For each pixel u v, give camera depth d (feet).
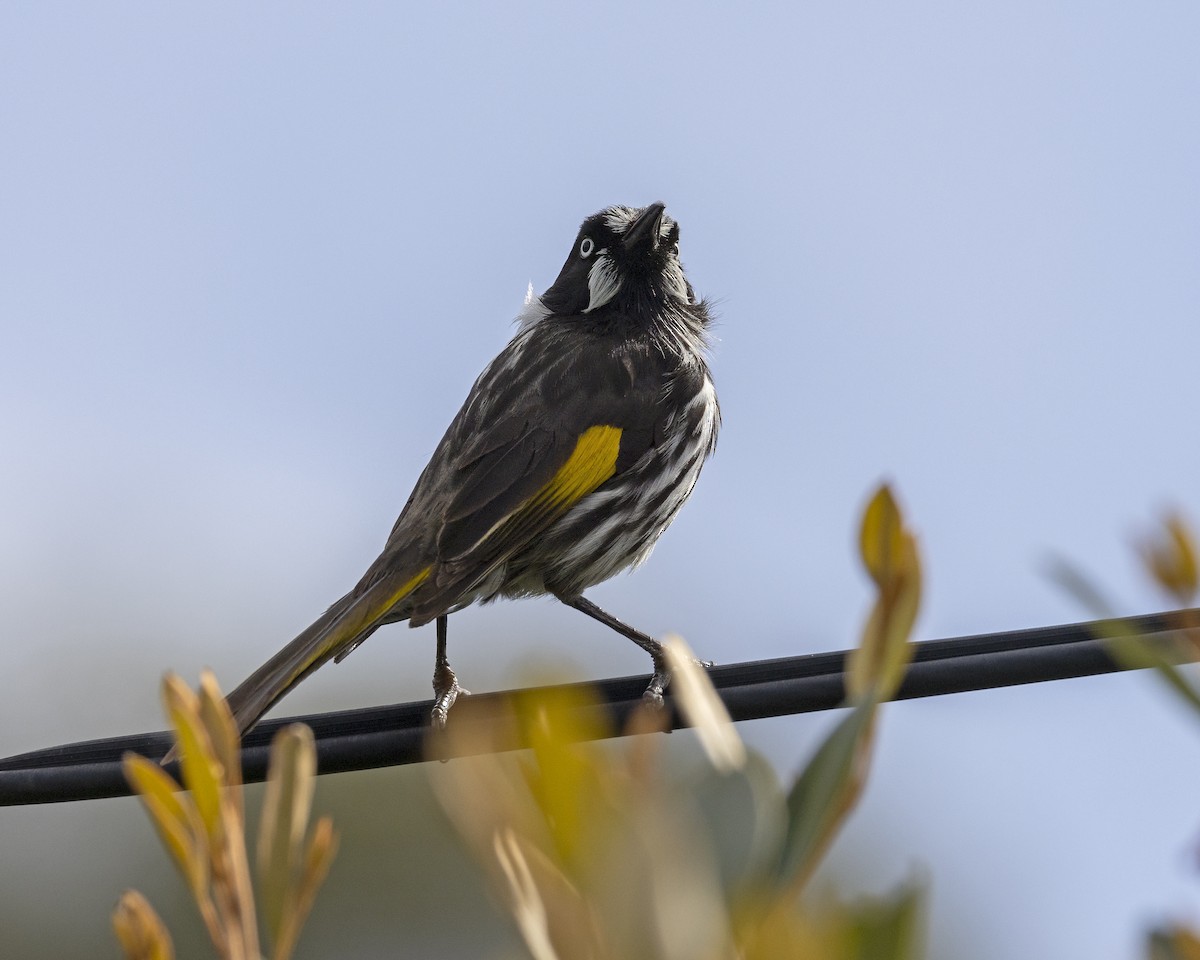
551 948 9.16
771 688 35.19
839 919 9.03
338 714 36.81
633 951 8.95
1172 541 14.15
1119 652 14.88
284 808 13.19
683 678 10.48
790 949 8.87
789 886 9.36
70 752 35.12
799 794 10.09
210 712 13.53
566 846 9.23
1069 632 34.35
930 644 34.47
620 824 9.16
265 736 36.91
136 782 13.17
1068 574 14.24
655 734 9.78
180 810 13.09
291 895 13.09
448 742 10.32
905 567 10.92
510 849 9.37
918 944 9.00
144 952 12.87
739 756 9.61
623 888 9.02
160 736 35.19
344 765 36.60
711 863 9.15
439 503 48.55
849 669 11.06
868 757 10.23
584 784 9.28
